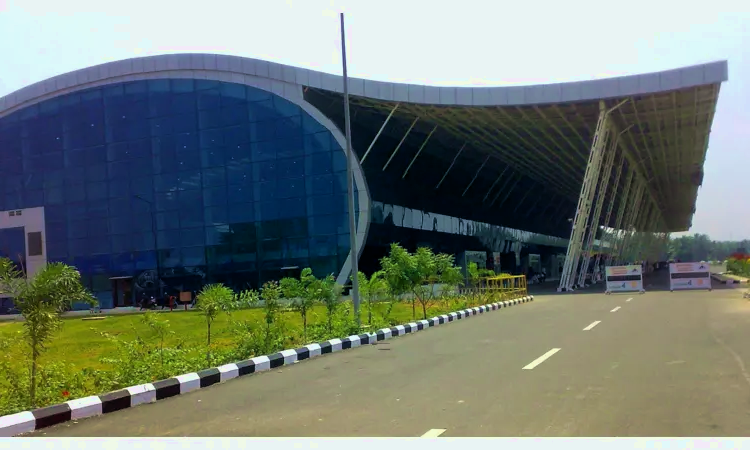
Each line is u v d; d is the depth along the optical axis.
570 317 18.03
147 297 37.41
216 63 36.12
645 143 43.91
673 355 9.80
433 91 31.45
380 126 36.19
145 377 9.35
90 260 39.28
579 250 36.22
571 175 57.66
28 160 41.28
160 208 37.56
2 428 6.35
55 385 8.59
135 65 38.06
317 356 12.13
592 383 7.78
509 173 54.12
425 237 40.81
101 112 39.22
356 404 7.28
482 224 51.59
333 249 33.47
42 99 40.97
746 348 10.34
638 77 29.56
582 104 32.56
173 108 37.31
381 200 35.62
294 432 6.06
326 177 33.84
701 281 30.06
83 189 39.62
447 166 43.97
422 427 5.98
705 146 45.28
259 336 12.36
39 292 8.29
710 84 28.16
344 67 17.30
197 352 12.01
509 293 28.98
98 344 16.25
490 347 12.03
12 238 41.41
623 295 28.42
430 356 11.23
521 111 33.59
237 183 35.69
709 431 5.43
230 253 35.69
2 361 9.21
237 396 8.26
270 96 35.03
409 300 22.55
